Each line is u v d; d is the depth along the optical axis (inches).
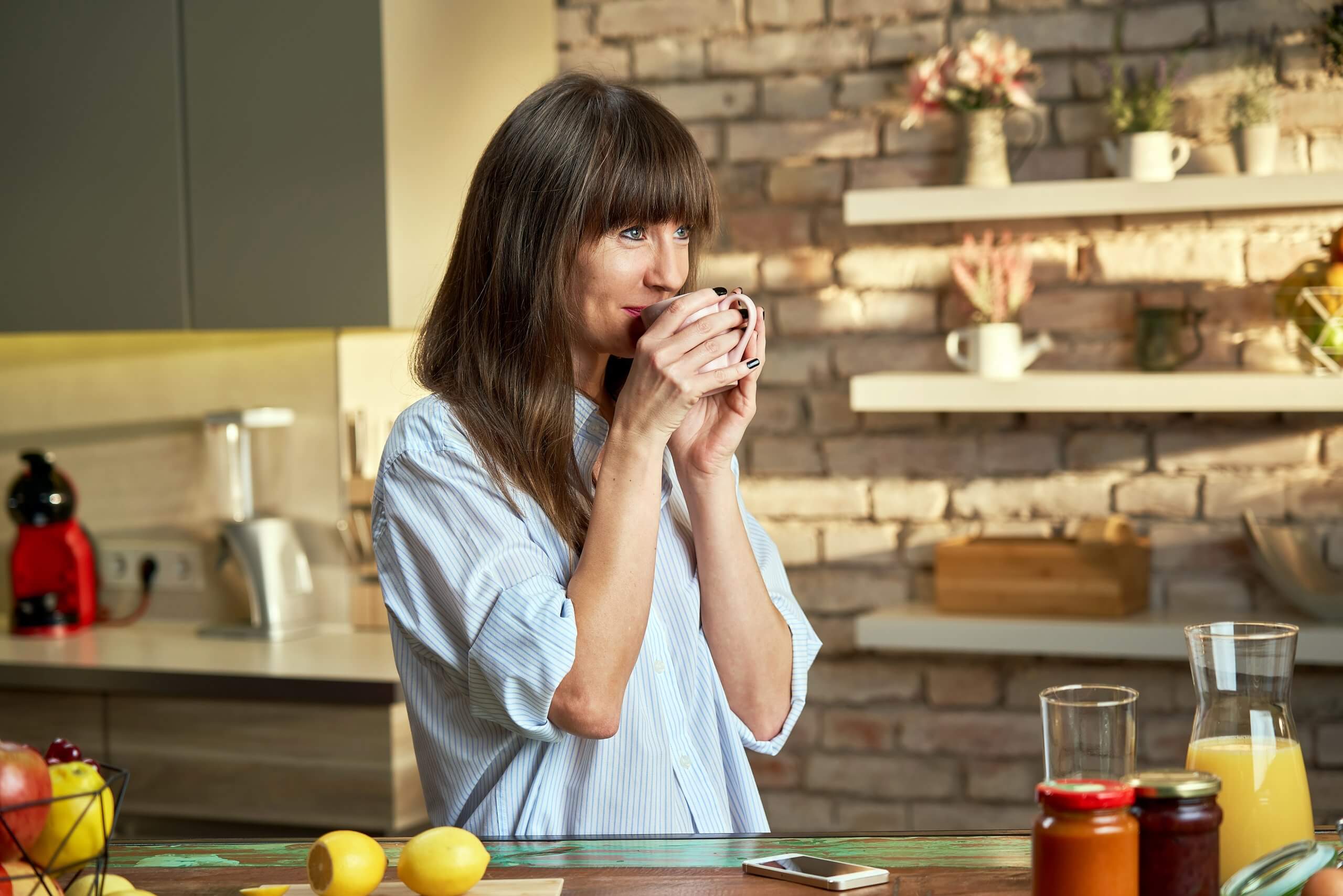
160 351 117.9
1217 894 31.0
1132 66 101.7
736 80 110.2
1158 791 31.0
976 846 40.8
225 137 101.8
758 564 57.7
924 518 108.4
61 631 113.3
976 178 99.4
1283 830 35.2
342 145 98.4
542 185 48.7
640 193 48.3
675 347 46.3
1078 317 104.1
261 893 37.0
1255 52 99.0
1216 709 36.3
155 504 118.7
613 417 54.0
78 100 105.8
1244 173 95.2
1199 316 98.2
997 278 100.0
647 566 46.5
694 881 37.7
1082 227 103.8
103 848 33.1
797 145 109.2
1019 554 99.6
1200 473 102.8
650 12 111.5
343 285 99.2
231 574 116.1
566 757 48.6
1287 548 98.7
